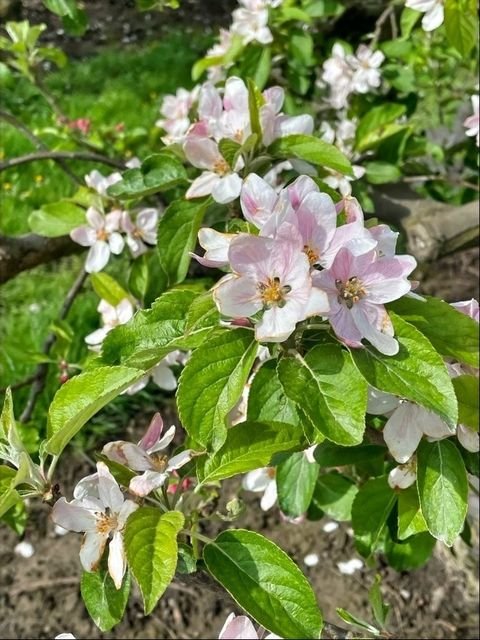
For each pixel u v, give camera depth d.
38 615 0.71
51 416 0.27
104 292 0.45
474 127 0.52
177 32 2.13
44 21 2.03
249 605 0.25
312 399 0.24
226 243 0.26
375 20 0.71
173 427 0.30
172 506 0.29
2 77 0.68
